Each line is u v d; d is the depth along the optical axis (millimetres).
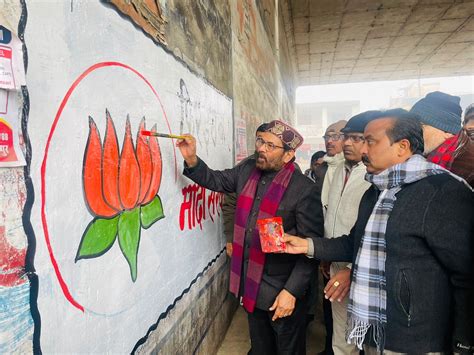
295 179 1697
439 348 1106
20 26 688
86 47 913
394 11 8250
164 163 1442
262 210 1693
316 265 1685
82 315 898
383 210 1174
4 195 655
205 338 2102
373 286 1180
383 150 1194
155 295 1355
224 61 2664
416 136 1165
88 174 921
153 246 1338
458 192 1041
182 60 1684
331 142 2590
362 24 9062
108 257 1022
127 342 1135
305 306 1809
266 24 5461
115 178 1056
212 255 2242
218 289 2432
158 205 1386
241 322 2949
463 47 11180
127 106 1134
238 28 3307
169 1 1526
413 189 1109
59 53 808
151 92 1320
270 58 5965
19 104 688
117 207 1069
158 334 1385
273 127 1677
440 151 1625
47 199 769
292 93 12461
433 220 1045
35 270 733
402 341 1115
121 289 1095
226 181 1898
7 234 661
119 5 1084
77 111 875
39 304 746
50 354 781
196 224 1895
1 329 651
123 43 1107
